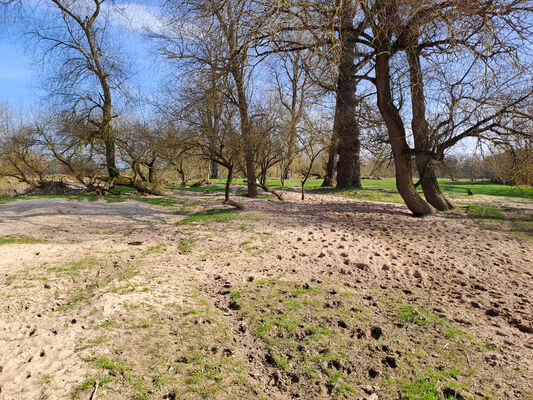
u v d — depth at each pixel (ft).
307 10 28.60
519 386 10.54
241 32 30.73
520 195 63.36
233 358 11.66
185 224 34.47
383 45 33.71
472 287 20.13
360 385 10.57
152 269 19.81
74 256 22.44
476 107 32.91
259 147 54.80
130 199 52.06
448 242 29.71
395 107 38.52
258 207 44.19
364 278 20.29
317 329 13.67
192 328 13.19
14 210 38.22
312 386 10.45
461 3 27.27
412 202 42.06
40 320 13.28
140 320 13.37
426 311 16.01
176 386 9.91
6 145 62.64
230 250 24.57
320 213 41.57
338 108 63.21
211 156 45.19
